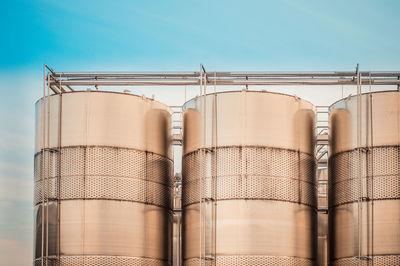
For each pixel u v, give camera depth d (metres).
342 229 41.12
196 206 40.94
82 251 40.03
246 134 40.44
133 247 40.91
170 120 45.03
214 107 41.22
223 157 40.44
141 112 42.72
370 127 40.50
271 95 41.19
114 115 41.78
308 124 42.38
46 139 41.94
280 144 40.78
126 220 40.97
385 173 39.69
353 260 40.06
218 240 39.50
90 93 41.72
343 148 41.81
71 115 41.59
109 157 41.25
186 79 43.94
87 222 40.34
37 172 42.19
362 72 42.16
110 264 40.12
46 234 40.38
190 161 42.06
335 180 42.22
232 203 39.72
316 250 41.34
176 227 53.53
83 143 41.19
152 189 42.44
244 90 40.97
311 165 42.03
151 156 42.69
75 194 40.69
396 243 38.75
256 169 40.06
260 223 39.41
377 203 39.53
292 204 40.41
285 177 40.53
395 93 40.34
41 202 41.34
